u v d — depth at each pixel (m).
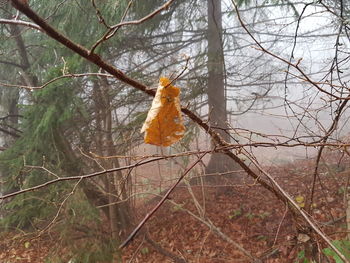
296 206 1.52
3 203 6.91
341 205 5.29
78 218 5.48
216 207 7.16
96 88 6.58
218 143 1.85
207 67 7.31
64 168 6.13
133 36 7.21
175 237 6.56
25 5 1.02
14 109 10.10
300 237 2.34
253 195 7.13
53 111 5.70
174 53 7.82
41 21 1.08
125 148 5.96
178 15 7.88
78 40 6.19
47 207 5.50
